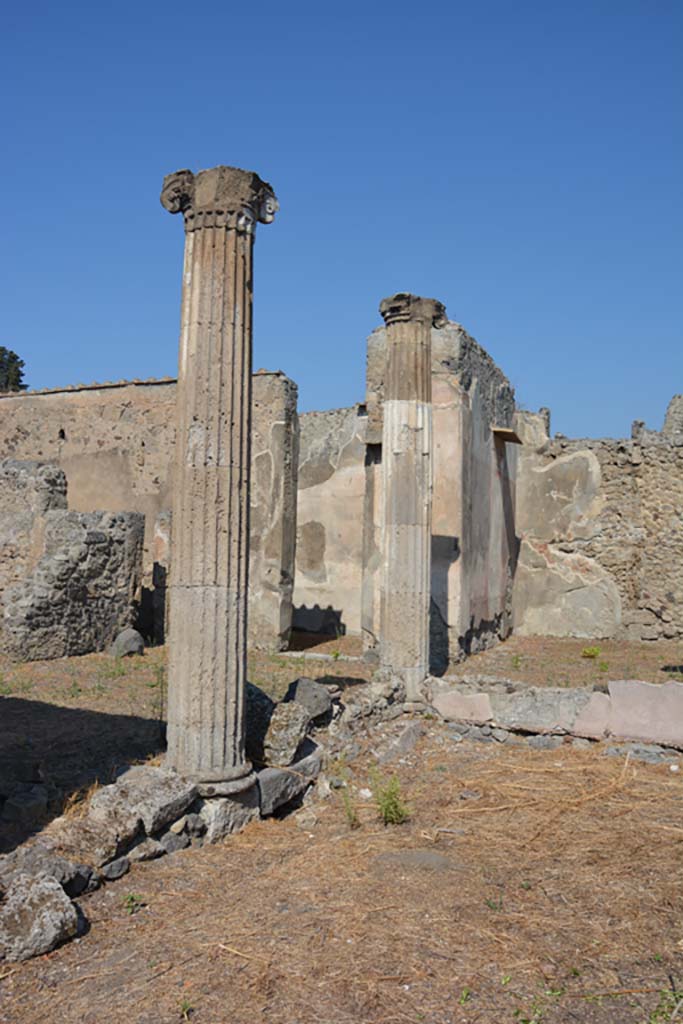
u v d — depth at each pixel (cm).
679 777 736
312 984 367
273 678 1165
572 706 840
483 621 1572
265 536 1589
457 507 1353
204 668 580
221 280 595
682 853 548
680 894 477
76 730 818
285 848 559
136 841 516
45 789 590
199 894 475
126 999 354
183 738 581
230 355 594
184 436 591
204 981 370
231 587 590
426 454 967
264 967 382
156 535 1697
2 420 2050
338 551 1870
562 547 1875
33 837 509
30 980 372
